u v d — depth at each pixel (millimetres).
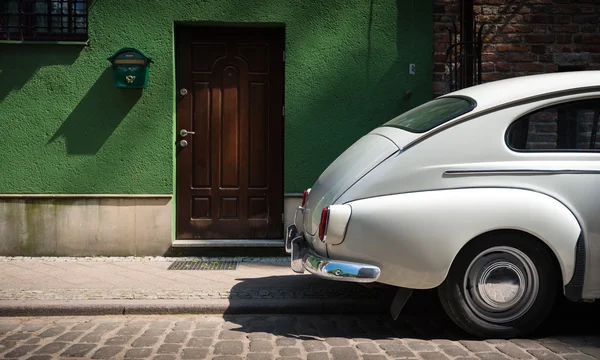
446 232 4281
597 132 4504
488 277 4375
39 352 4180
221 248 7453
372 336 4582
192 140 7590
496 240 4344
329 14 7410
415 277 4328
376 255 4328
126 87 7133
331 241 4383
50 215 7301
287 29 7371
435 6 7492
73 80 7258
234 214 7652
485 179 4391
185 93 7547
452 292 4371
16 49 7207
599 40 7523
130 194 7340
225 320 5043
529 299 4398
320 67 7430
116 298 5375
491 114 4488
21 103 7242
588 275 4316
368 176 4453
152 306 5211
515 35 7500
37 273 6410
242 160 7633
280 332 4691
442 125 4461
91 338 4512
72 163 7297
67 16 7391
